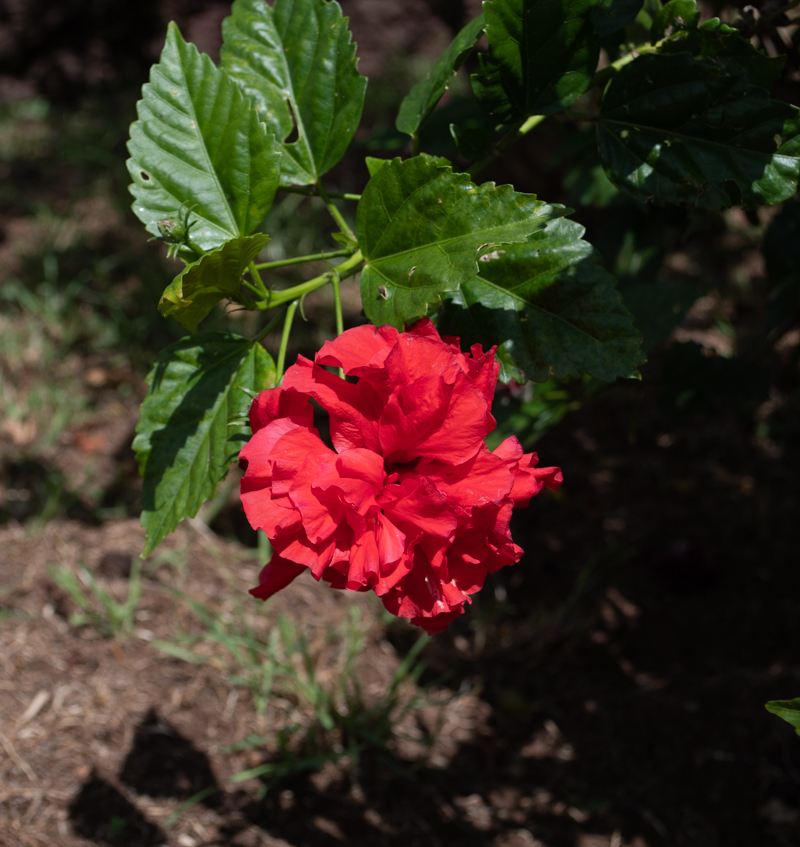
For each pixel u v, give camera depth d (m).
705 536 1.17
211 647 0.99
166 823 0.82
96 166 1.92
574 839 0.84
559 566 1.15
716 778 0.89
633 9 0.61
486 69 0.59
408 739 0.92
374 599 1.08
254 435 0.53
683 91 0.59
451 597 0.54
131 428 1.30
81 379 1.38
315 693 0.91
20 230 1.70
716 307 1.50
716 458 1.31
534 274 0.58
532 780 0.89
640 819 0.85
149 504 0.59
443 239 0.55
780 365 1.36
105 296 1.52
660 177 0.60
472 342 0.58
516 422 0.77
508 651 1.03
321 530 0.52
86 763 0.85
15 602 1.00
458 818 0.85
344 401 0.53
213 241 0.57
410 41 2.37
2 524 1.11
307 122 0.61
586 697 0.98
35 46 2.21
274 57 0.61
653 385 0.83
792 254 0.78
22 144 2.02
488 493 0.53
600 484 1.27
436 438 0.53
